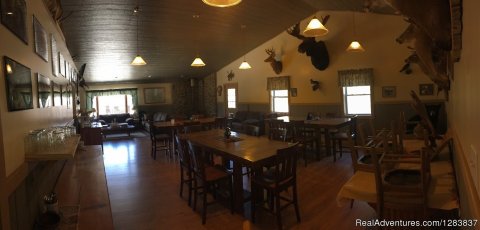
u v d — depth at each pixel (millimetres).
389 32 6293
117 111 11828
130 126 10258
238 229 2881
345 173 4602
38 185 1980
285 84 8438
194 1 5168
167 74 10711
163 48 7383
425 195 1925
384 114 6469
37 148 1794
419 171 2273
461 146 1762
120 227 2957
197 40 7164
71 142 2244
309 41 7004
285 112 8672
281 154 2766
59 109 3129
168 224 3020
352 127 5922
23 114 1699
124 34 6078
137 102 11883
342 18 6957
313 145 6621
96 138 6211
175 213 3289
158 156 6422
